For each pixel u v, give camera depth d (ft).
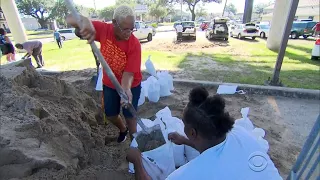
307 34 62.49
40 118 8.08
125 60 8.08
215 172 3.95
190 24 71.26
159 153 7.25
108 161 8.59
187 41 55.31
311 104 14.88
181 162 8.14
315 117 13.11
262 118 12.83
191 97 4.60
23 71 10.20
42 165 6.42
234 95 16.20
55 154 6.95
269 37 40.55
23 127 6.94
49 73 23.50
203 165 4.07
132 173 7.81
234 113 13.33
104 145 9.62
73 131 8.63
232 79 20.77
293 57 32.30
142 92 13.75
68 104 10.11
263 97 16.05
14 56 31.35
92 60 31.81
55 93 10.31
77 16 5.98
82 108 10.72
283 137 11.06
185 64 28.14
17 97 8.19
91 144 8.93
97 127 10.87
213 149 4.20
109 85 8.48
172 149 7.64
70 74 22.75
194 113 4.16
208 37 58.90
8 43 30.42
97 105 12.80
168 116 8.88
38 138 7.08
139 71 8.74
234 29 64.34
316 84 19.03
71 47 50.96
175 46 46.73
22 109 7.87
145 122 9.08
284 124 12.30
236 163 4.00
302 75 22.24
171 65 27.73
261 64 28.04
